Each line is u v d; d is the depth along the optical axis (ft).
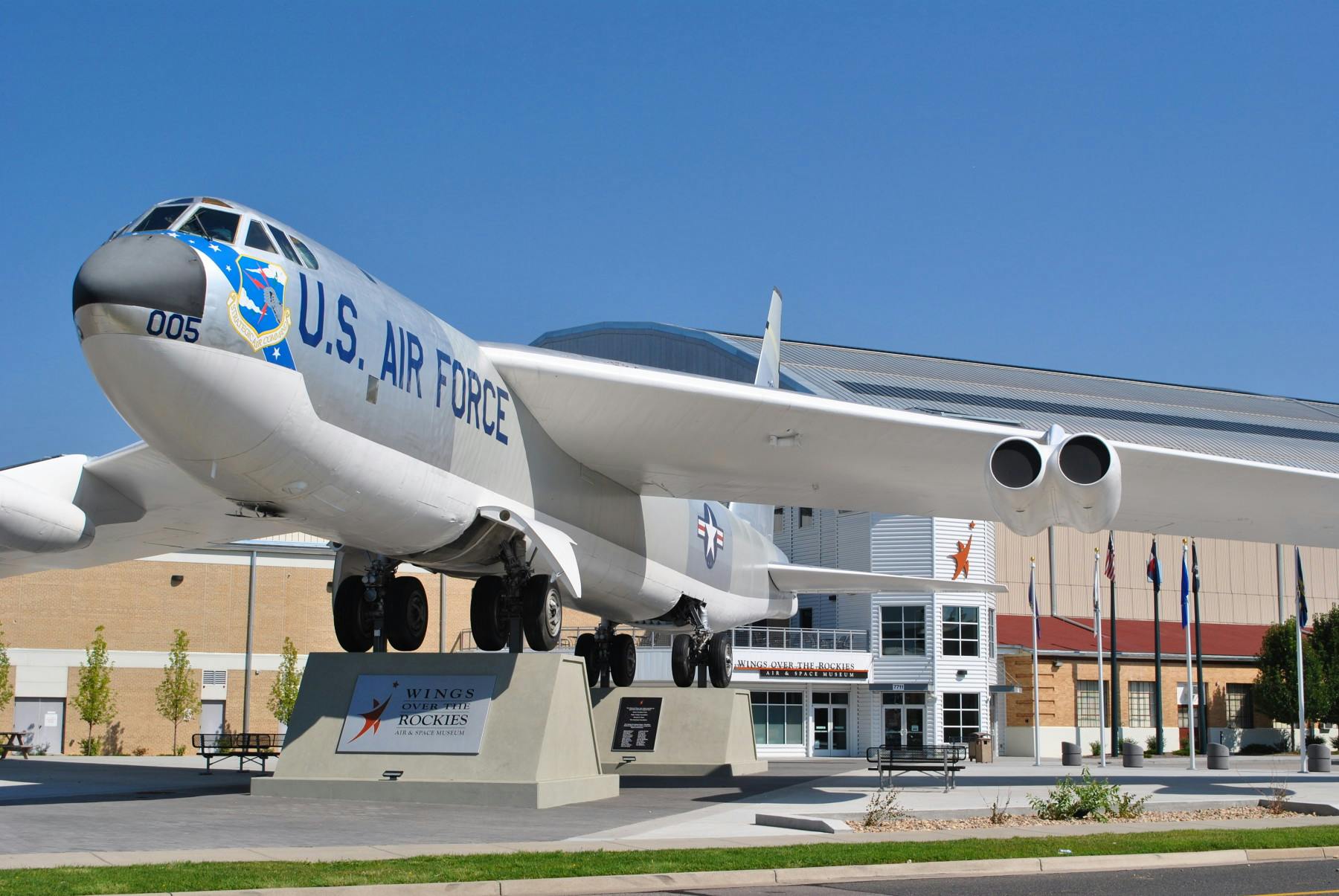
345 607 46.47
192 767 67.00
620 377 44.78
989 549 116.78
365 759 43.45
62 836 31.65
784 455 49.90
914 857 30.17
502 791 41.34
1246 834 36.24
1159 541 137.49
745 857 29.73
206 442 34.76
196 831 33.27
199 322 32.35
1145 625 133.28
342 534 41.75
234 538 55.11
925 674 112.47
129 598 98.53
